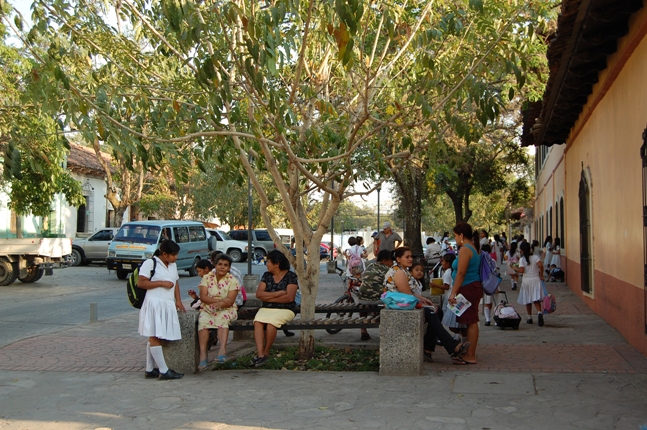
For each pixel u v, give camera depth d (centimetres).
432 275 1316
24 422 621
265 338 862
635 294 930
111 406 673
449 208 6075
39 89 664
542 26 844
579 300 1593
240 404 671
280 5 702
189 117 866
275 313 834
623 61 976
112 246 2362
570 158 1809
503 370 805
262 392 718
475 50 872
